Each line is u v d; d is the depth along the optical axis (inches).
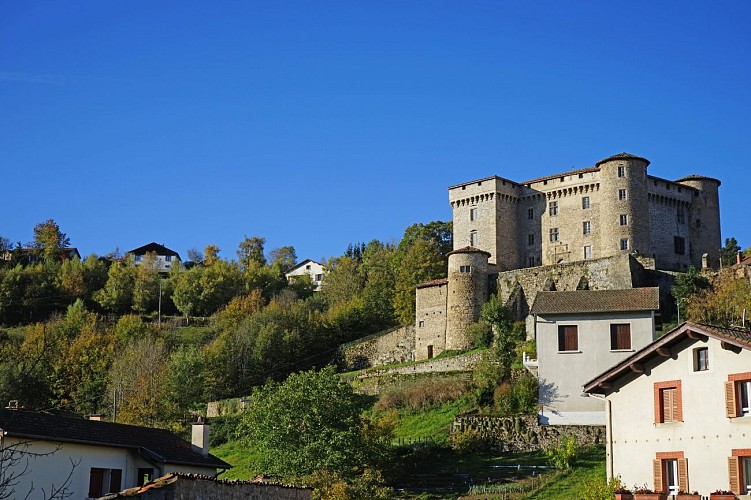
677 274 3435.0
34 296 5452.8
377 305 4409.5
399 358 3875.5
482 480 2105.1
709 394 1365.7
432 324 3811.5
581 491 1699.1
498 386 2664.9
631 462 1433.3
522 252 4252.0
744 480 1304.1
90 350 3932.1
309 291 5807.1
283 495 1311.5
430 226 5034.5
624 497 1306.6
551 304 2363.4
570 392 2287.2
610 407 1480.1
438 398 2822.3
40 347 3846.0
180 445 1710.1
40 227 6643.7
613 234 3959.2
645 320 2249.0
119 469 1546.5
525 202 4291.3
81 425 1541.6
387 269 5078.7
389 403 2893.7
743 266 3297.2
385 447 2202.3
